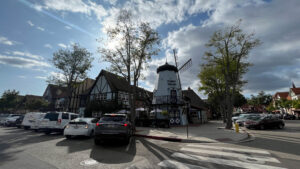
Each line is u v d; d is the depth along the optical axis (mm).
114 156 5559
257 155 5750
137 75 15289
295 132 12664
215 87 26188
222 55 18422
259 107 67750
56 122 11242
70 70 26203
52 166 4375
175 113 21594
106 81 25281
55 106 34969
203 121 30484
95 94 26000
